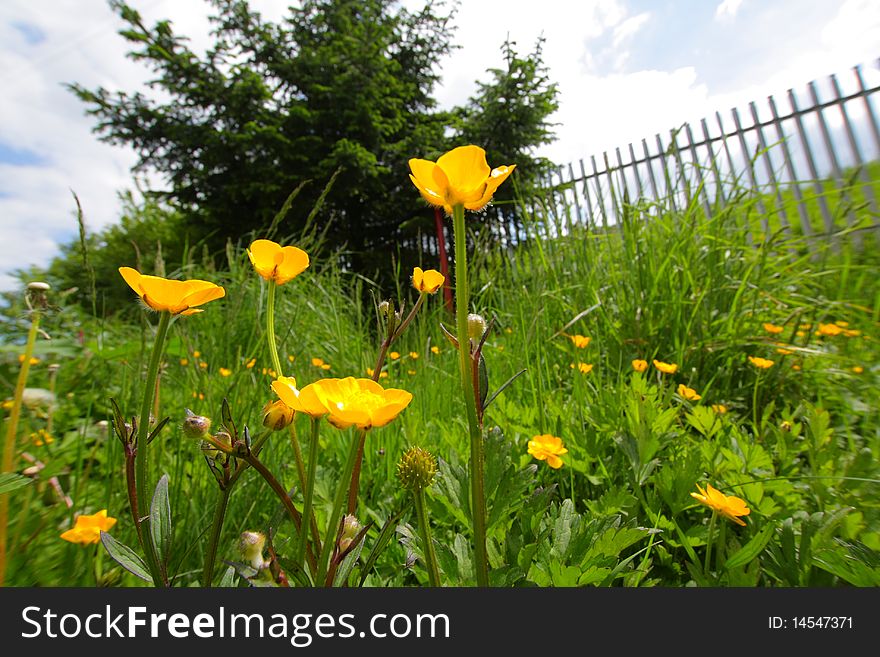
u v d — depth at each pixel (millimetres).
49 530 1121
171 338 2658
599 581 891
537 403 1845
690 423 1628
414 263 10086
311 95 12297
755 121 7164
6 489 876
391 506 1468
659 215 3426
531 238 3277
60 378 2066
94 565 1040
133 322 4297
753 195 3375
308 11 14117
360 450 913
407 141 12109
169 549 670
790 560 1023
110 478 1221
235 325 3035
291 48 13414
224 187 11133
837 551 958
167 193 11898
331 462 1688
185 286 645
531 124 12398
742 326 2562
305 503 669
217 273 4168
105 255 10977
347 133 12039
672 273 2756
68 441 1596
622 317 2793
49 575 1004
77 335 2400
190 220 11852
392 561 1173
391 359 2537
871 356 2449
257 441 702
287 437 1603
